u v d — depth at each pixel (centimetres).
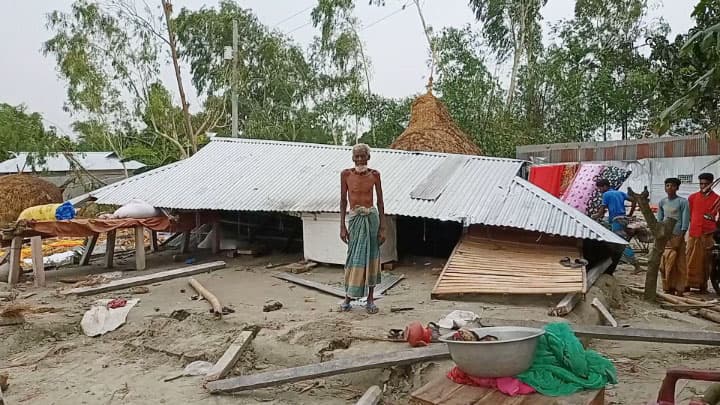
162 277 876
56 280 906
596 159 1709
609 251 891
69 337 644
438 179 1000
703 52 461
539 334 407
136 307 713
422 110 1546
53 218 1017
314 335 569
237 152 1247
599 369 406
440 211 885
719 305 778
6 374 529
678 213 864
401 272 911
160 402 475
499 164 1064
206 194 1051
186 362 560
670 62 622
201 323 630
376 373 500
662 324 705
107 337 635
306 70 3316
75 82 2750
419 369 483
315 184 1040
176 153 3109
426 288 799
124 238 1575
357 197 670
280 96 3281
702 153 1449
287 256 1064
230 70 3061
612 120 2152
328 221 941
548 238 856
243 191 1048
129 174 3109
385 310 677
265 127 3089
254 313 672
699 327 689
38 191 2091
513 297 722
